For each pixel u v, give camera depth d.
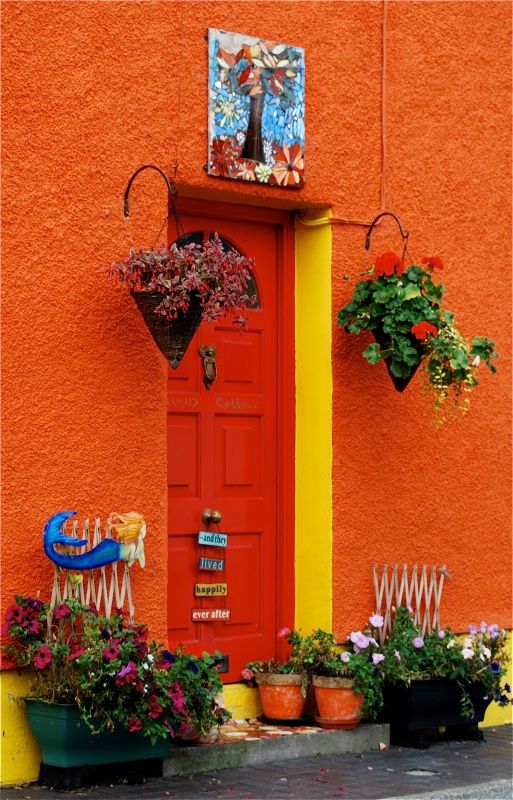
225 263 6.87
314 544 8.20
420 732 7.96
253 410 8.23
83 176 7.04
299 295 8.34
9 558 6.70
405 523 8.50
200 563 7.94
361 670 7.65
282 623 8.26
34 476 6.80
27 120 6.84
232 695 7.96
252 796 6.55
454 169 8.86
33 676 6.71
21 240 6.80
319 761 7.45
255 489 8.23
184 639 7.88
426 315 7.83
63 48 6.98
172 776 6.95
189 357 7.96
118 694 6.45
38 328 6.85
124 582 6.99
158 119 7.36
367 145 8.38
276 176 7.87
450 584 8.76
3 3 6.76
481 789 6.88
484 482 8.97
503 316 9.10
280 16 7.95
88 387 7.02
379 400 8.38
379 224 8.41
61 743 6.46
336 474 8.14
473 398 8.93
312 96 8.10
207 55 7.57
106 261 7.11
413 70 8.65
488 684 8.16
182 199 7.85
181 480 7.90
